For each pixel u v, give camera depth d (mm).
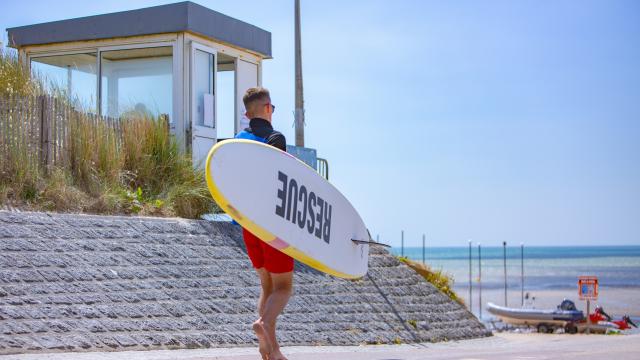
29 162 9719
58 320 7102
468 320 12742
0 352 6273
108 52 13281
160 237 9570
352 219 5148
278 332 8945
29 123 9906
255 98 4711
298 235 4539
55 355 6395
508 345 11250
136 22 13047
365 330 10227
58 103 10281
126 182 11078
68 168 10312
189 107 12852
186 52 12875
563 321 33406
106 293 7898
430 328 11508
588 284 29594
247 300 9250
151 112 12148
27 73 10781
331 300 10453
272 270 4508
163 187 11352
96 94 13297
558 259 143750
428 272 14281
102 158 10672
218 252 9984
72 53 13570
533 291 67938
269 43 14812
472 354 6980
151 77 13086
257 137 4645
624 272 97125
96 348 6973
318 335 9367
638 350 7051
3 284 7230
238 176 4176
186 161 11742
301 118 15648
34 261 7773
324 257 4762
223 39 13539
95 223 9086
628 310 45625
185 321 8164
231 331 8445
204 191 11484
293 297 9953
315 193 4746
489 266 118500
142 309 7949
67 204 9711
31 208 9297
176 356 6863
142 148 11359
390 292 11781
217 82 13555
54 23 13562
